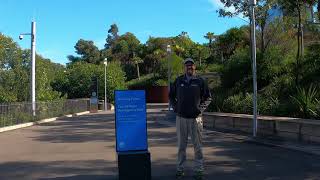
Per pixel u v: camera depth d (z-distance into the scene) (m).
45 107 31.98
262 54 24.27
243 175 9.77
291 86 20.36
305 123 14.00
